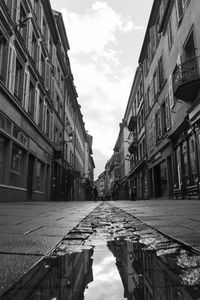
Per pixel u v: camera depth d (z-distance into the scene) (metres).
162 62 24.55
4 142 15.45
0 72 15.27
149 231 3.70
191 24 16.56
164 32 23.19
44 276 1.65
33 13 21.47
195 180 16.22
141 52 33.09
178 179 20.06
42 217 5.78
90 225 4.48
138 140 40.03
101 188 156.12
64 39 35.53
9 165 15.66
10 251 2.38
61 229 3.88
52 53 28.98
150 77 29.67
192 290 1.37
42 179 24.59
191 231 3.50
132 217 5.90
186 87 15.61
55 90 30.48
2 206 10.30
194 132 15.98
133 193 28.80
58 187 30.86
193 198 16.36
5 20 15.39
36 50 22.56
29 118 19.28
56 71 31.33
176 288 1.41
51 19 27.56
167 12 21.83
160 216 5.80
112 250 2.51
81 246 2.71
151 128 29.47
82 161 64.31
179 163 19.55
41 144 23.48
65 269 1.82
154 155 27.95
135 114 43.44
